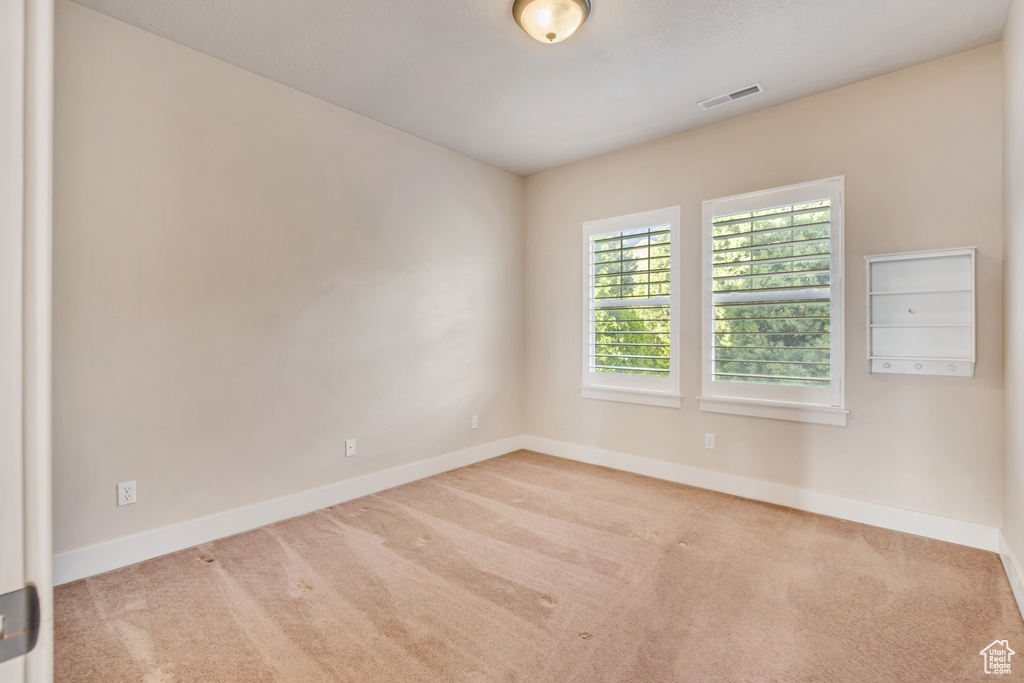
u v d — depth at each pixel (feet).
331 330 10.11
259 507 9.00
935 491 8.48
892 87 8.83
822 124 9.56
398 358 11.39
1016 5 6.58
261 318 9.04
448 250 12.56
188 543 8.13
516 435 14.75
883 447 8.96
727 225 10.80
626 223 12.48
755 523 9.13
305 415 9.70
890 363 8.83
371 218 10.80
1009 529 7.29
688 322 11.43
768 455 10.28
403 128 11.24
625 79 9.06
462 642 5.71
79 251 7.05
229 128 8.59
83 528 7.14
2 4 1.33
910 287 8.58
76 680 5.08
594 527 8.97
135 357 7.59
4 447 1.33
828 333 9.56
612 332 12.85
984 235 8.00
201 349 8.29
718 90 9.47
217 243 8.46
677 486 11.30
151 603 6.49
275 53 8.28
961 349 8.13
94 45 7.14
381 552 7.98
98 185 7.20
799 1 6.91
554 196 14.10
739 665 5.31
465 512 9.71
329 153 10.03
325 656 5.47
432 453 12.21
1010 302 7.20
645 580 7.09
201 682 5.07
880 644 5.66
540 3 6.71
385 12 7.19
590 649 5.58
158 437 7.83
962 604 6.45
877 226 8.99
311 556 7.84
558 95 9.68
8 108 1.33
